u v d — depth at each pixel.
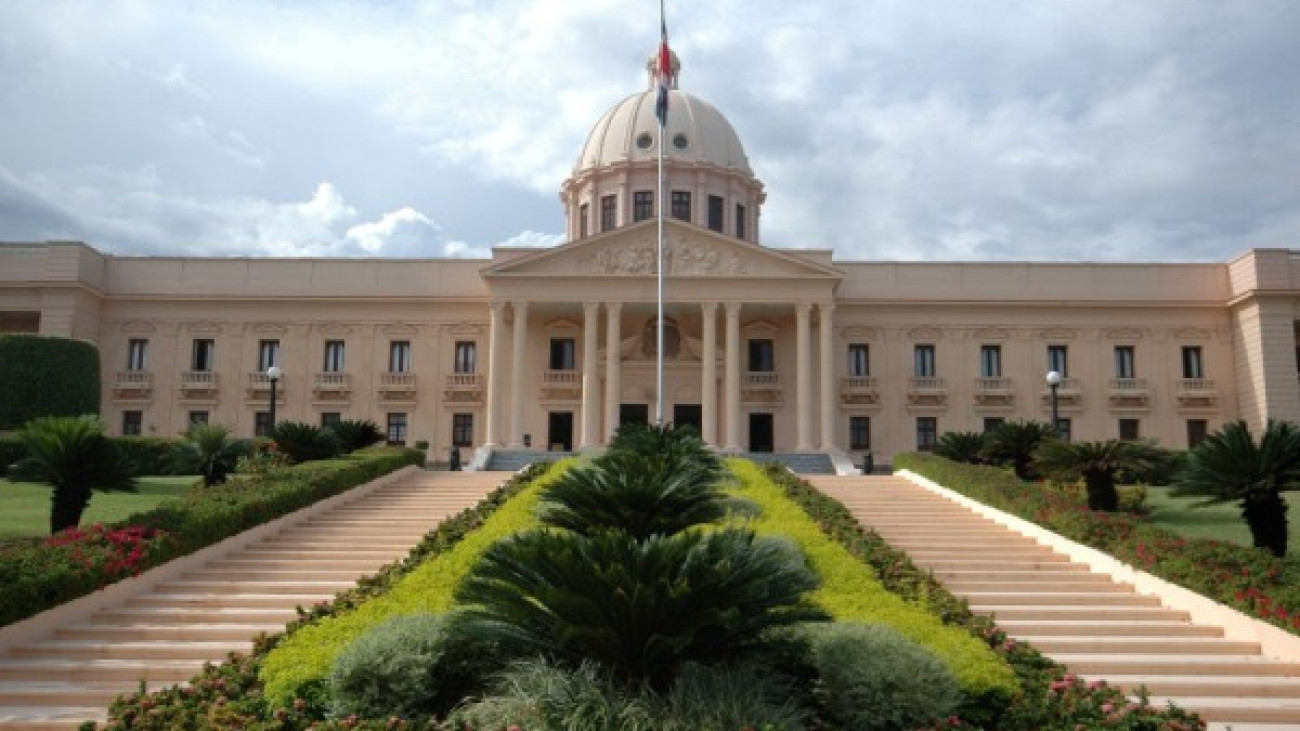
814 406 48.88
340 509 25.84
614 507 15.62
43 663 14.62
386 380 50.16
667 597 10.27
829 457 43.84
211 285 51.16
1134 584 18.55
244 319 50.97
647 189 55.88
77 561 16.52
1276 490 18.16
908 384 50.16
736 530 12.30
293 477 25.12
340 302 50.81
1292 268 48.09
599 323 49.44
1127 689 13.84
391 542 21.95
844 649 11.15
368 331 50.88
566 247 46.66
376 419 50.12
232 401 50.19
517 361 46.06
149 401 50.16
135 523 18.97
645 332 50.28
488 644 11.61
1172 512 27.11
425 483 30.50
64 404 39.41
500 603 11.02
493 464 42.25
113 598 17.20
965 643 12.68
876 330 50.72
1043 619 17.11
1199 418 49.66
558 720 9.79
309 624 13.68
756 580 10.84
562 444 49.47
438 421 50.00
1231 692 13.91
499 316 46.56
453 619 11.59
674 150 56.59
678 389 49.25
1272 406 47.22
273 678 11.45
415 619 12.10
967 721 11.02
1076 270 51.16
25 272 48.69
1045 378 50.19
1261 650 15.39
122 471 20.67
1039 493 23.94
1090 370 50.22
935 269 51.34
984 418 49.97
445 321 50.84
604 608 10.57
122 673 14.41
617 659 10.87
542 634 11.18
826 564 17.53
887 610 14.44
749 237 58.78
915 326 50.72
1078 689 10.93
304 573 19.44
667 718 9.81
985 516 25.00
